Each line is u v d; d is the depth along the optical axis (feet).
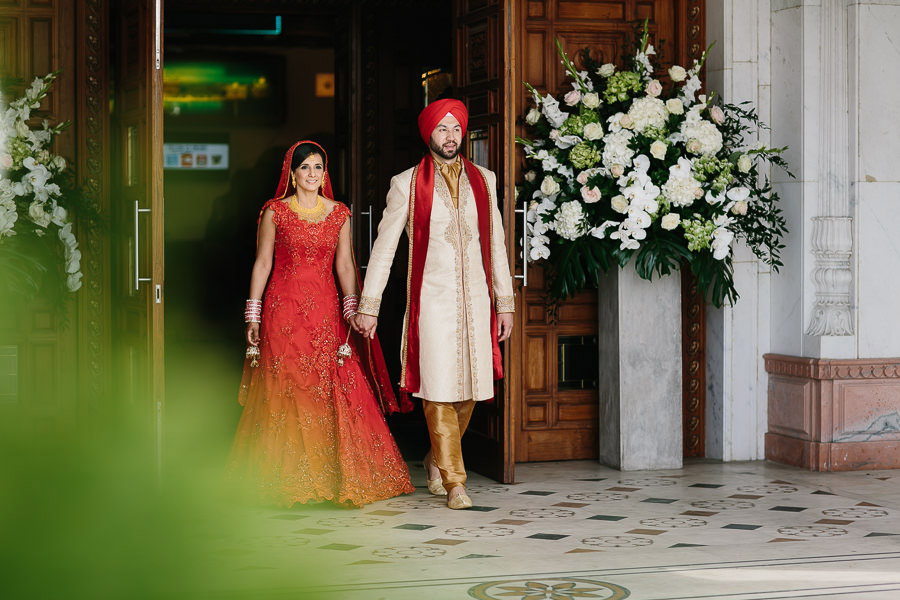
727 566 14.58
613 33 23.36
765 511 18.22
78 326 22.74
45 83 21.49
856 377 22.11
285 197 19.03
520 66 22.91
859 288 22.25
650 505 18.69
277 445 18.30
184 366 33.12
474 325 18.52
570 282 21.52
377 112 28.68
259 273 18.98
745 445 23.34
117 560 14.82
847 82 22.30
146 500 18.62
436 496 19.38
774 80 23.06
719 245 21.17
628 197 20.94
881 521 17.51
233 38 32.86
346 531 16.60
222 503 18.56
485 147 21.22
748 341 23.27
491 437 21.01
